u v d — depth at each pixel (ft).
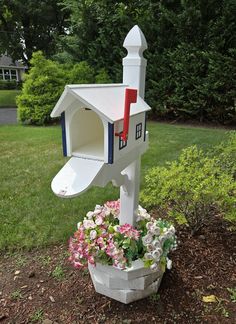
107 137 4.09
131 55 5.02
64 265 7.02
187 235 7.97
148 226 5.72
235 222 7.61
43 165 14.08
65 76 26.45
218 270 6.70
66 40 29.43
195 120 24.89
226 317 5.53
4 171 13.32
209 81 21.99
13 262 7.21
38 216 9.22
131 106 4.72
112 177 4.62
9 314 5.69
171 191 7.43
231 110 22.65
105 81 26.71
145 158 14.48
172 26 23.26
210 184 7.00
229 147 10.17
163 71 23.91
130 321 5.47
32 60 25.85
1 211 9.54
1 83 75.66
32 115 25.62
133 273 5.42
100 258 5.50
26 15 56.34
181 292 6.10
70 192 3.93
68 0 27.76
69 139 4.37
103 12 25.46
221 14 21.26
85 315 5.63
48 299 6.03
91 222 5.87
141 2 23.97
